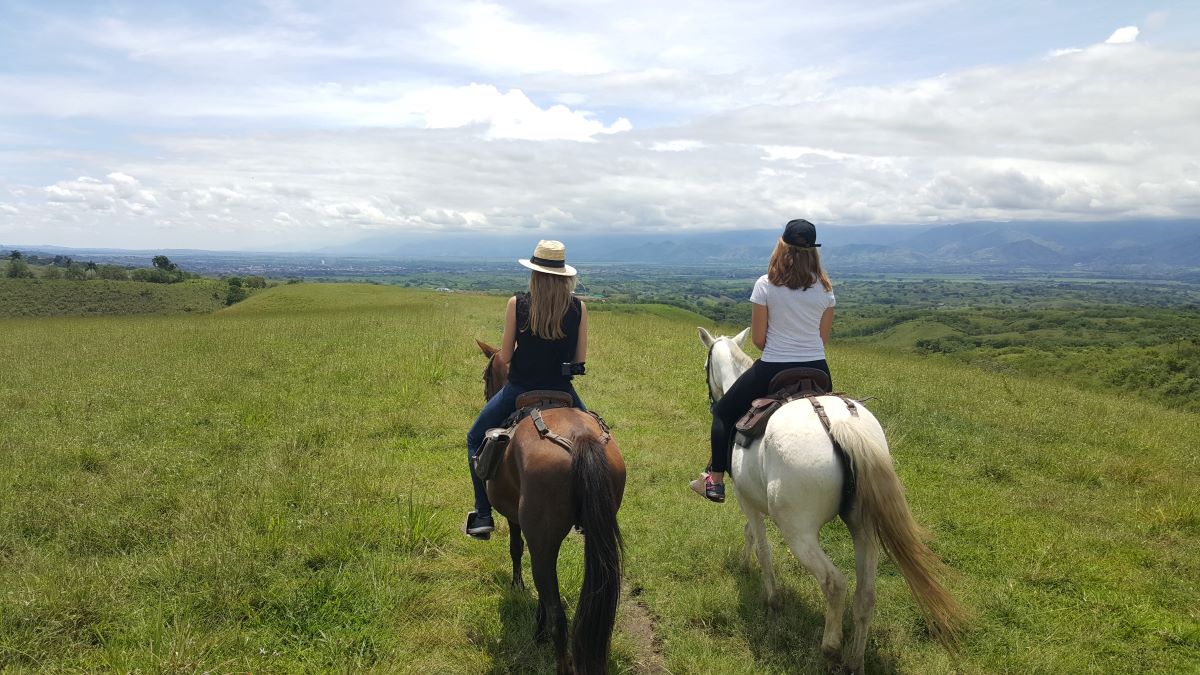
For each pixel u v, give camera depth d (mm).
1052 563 5598
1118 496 7508
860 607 3805
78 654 3947
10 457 7383
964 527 6379
